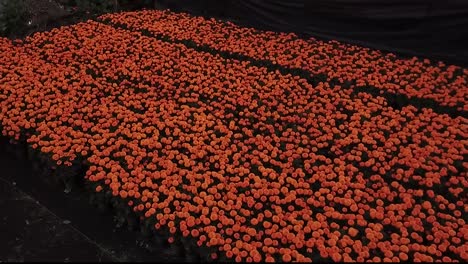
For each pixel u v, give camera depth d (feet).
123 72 18.88
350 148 14.66
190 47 21.12
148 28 22.68
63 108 16.51
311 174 13.65
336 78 18.12
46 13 24.41
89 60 19.93
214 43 21.15
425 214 12.16
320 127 15.56
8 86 17.39
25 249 12.29
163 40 21.84
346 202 12.32
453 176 13.28
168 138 15.07
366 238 11.32
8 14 23.09
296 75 18.60
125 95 17.25
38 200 13.98
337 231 11.48
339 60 19.29
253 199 12.73
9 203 13.84
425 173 13.21
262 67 19.03
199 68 19.04
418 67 18.45
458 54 19.57
